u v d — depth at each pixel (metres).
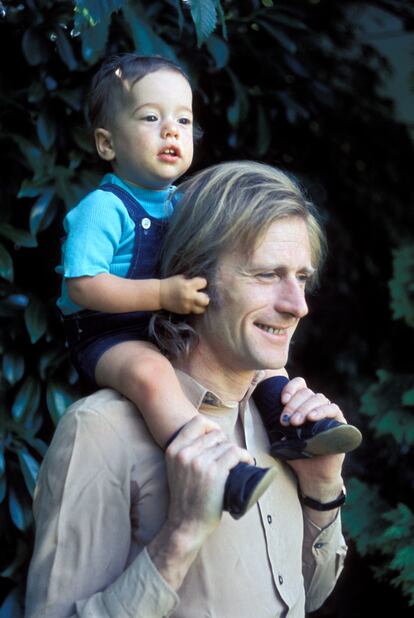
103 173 3.39
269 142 3.88
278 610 1.88
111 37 3.31
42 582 1.78
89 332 2.01
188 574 1.80
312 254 2.02
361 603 4.12
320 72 4.53
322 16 4.55
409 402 3.70
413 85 4.64
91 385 2.02
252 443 1.99
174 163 2.07
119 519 1.79
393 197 4.95
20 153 3.17
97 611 1.69
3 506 3.21
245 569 1.84
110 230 1.98
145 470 1.81
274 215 1.82
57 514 1.79
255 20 3.77
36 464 3.11
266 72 3.96
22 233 3.11
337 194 4.79
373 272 4.98
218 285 1.85
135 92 2.05
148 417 1.81
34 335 3.06
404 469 4.20
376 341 4.94
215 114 3.86
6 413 3.17
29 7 3.09
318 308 4.93
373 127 4.78
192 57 3.52
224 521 1.84
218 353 1.91
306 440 1.92
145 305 1.88
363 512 3.77
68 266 1.94
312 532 2.12
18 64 3.25
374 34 5.25
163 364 1.87
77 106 3.17
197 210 1.88
